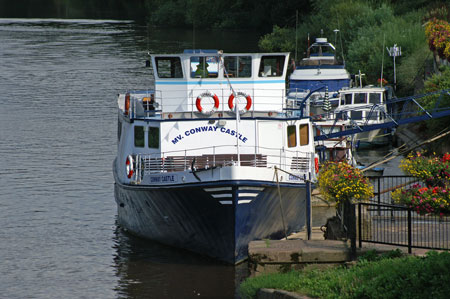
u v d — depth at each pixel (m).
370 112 56.78
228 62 41.34
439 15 88.06
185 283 33.88
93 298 32.16
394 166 52.88
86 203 47.47
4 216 44.47
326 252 30.12
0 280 34.38
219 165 36.91
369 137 62.25
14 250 38.62
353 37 95.88
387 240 30.44
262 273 30.44
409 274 23.61
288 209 38.28
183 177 35.94
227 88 41.34
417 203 32.41
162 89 41.50
